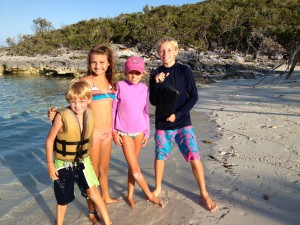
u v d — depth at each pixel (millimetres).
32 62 38344
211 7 63125
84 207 3771
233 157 5262
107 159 3643
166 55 3633
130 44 53938
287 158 5109
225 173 4543
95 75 3525
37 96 17984
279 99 12148
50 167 2982
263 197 3756
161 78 3656
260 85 18141
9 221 3500
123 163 5273
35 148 6738
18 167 5434
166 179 4434
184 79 3602
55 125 2959
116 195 4023
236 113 9398
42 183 4641
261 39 45656
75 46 51812
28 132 8438
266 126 7426
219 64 35906
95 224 3379
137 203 3768
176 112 3602
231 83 20203
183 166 4941
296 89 15219
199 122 8336
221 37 51344
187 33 50875
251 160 5078
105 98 3475
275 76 24750
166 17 56562
